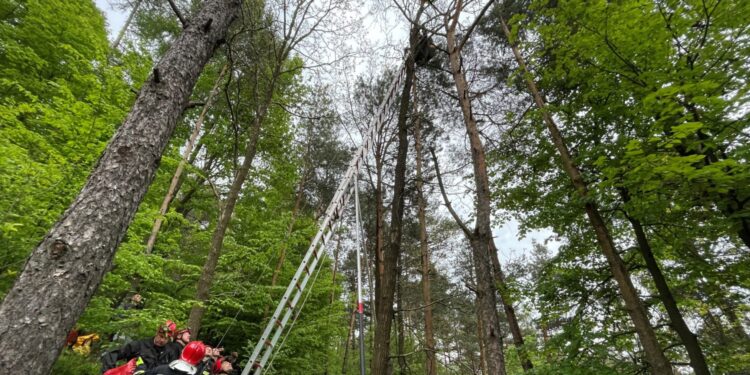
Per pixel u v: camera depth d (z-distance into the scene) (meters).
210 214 12.38
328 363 15.02
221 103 10.82
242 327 9.14
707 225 5.18
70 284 2.18
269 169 11.67
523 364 7.21
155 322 5.48
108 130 5.41
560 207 6.35
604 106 5.46
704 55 4.14
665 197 4.52
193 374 3.70
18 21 7.77
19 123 4.97
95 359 6.23
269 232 8.88
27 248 4.43
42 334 2.00
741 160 3.80
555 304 6.46
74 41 7.88
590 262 6.68
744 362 5.59
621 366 5.39
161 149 3.01
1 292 4.24
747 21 3.88
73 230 2.32
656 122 3.94
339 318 11.20
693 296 6.65
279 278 10.44
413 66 8.56
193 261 10.15
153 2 9.17
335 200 4.88
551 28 5.24
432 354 10.80
